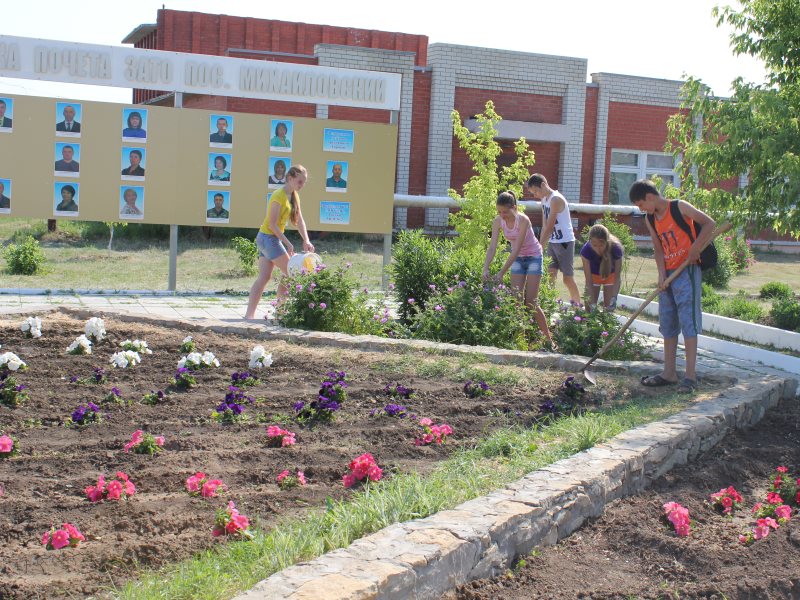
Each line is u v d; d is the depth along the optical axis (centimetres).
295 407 581
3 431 533
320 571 327
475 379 715
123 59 1301
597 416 591
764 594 384
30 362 705
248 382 665
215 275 1563
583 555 414
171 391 640
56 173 1316
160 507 427
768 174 1029
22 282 1374
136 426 554
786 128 1000
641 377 766
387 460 514
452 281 1058
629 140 2423
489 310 920
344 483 464
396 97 1420
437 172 2183
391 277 1101
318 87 1383
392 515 393
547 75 2269
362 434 558
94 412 561
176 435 540
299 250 1894
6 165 1299
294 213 1015
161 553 379
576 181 2333
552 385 714
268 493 452
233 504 411
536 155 2317
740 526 462
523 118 2277
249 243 1608
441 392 671
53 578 354
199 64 1333
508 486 439
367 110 2123
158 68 1316
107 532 398
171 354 759
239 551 369
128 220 1348
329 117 2089
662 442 527
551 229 1050
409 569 333
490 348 832
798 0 1045
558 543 424
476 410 626
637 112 2420
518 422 602
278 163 1394
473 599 359
